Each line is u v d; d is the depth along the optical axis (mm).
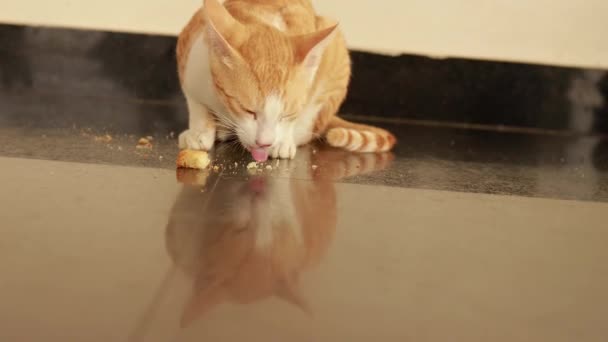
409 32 1627
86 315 960
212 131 1356
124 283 1032
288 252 1100
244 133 1292
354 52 1630
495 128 1665
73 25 1606
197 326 957
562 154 1520
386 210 1214
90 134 1391
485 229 1192
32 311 959
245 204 1188
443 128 1633
